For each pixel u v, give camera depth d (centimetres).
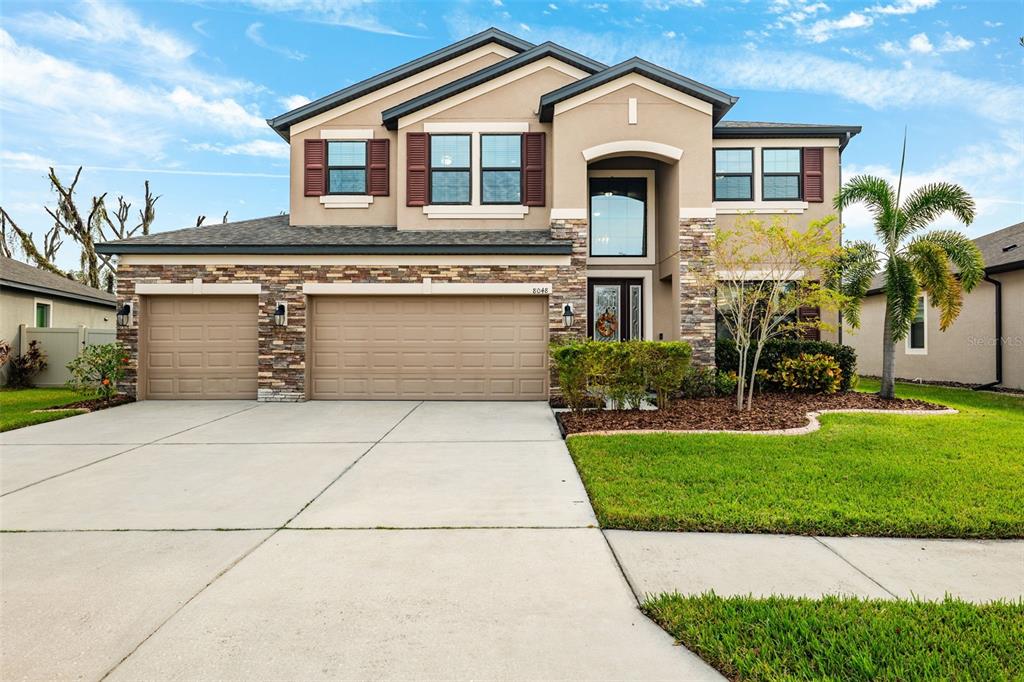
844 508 469
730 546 414
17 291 1695
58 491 561
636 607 327
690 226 1199
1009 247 1462
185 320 1202
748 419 877
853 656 267
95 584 357
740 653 276
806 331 1319
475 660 275
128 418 982
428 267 1184
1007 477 556
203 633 299
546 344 1198
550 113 1259
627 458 645
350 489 565
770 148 1370
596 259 1394
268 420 962
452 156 1331
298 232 1309
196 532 448
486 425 919
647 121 1210
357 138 1405
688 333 1188
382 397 1199
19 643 290
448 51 1430
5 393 1434
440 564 385
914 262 1083
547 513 489
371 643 290
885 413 927
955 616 306
